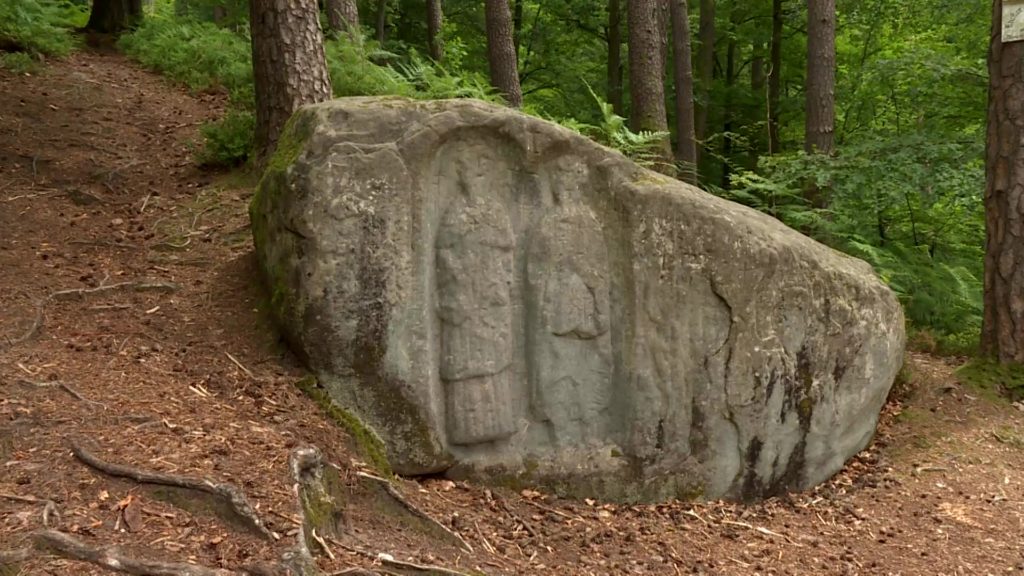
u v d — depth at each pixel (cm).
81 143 776
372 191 429
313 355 430
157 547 278
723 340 484
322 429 406
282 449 359
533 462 467
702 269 479
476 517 420
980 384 616
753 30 1764
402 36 1859
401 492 407
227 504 304
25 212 610
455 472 455
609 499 475
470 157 451
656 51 1226
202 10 1694
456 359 448
